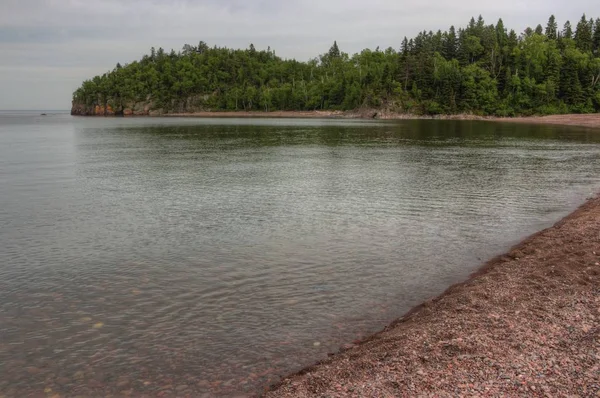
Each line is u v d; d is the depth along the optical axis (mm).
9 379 8680
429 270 14336
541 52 166500
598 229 16922
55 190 28016
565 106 156125
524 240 17156
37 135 84250
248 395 8070
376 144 60406
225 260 15305
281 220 20625
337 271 14281
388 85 175750
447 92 163625
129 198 25594
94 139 72875
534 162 40906
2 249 16547
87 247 16797
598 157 44531
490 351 8492
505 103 161125
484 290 11805
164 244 17125
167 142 65688
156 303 11969
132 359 9328
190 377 8688
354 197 25719
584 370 7715
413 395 7172
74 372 8898
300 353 9461
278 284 13242
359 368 8266
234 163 41000
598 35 183000
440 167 37844
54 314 11367
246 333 10359
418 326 10023
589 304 10555
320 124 122562
